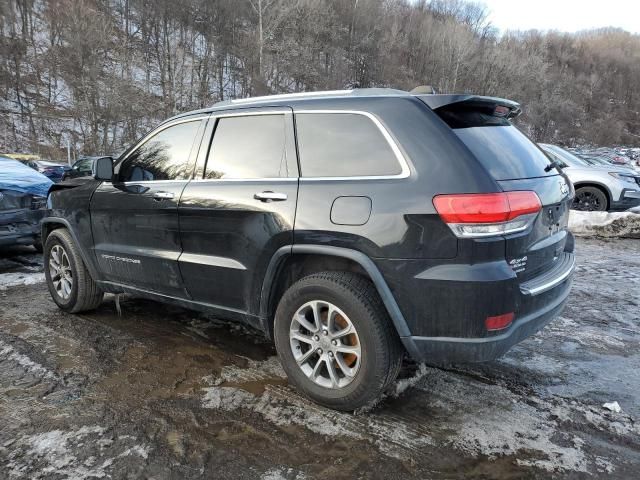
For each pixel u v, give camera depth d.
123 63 37.75
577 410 2.76
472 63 68.31
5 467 2.22
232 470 2.23
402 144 2.50
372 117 2.62
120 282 3.81
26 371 3.15
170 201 3.28
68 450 2.35
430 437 2.48
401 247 2.38
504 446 2.42
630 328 4.04
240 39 46.59
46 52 40.34
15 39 39.56
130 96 34.41
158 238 3.40
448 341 2.39
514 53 79.56
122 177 3.76
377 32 62.81
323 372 2.79
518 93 72.81
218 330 3.88
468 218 2.27
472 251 2.29
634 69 104.31
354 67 57.38
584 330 3.98
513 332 2.39
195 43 47.28
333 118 2.76
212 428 2.54
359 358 2.56
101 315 4.21
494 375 3.16
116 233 3.69
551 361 3.39
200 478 2.17
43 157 31.77
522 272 2.48
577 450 2.40
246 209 2.88
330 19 54.66
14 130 34.22
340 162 2.67
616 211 9.13
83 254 4.00
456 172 2.36
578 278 5.62
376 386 2.53
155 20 46.06
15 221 5.88
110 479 2.15
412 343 2.46
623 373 3.22
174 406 2.75
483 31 83.44
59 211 4.16
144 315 4.21
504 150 2.66
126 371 3.16
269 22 46.00
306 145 2.81
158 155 3.56
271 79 46.19
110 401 2.79
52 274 4.34
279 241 2.74
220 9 47.16
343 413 2.69
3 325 3.96
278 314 2.82
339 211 2.55
